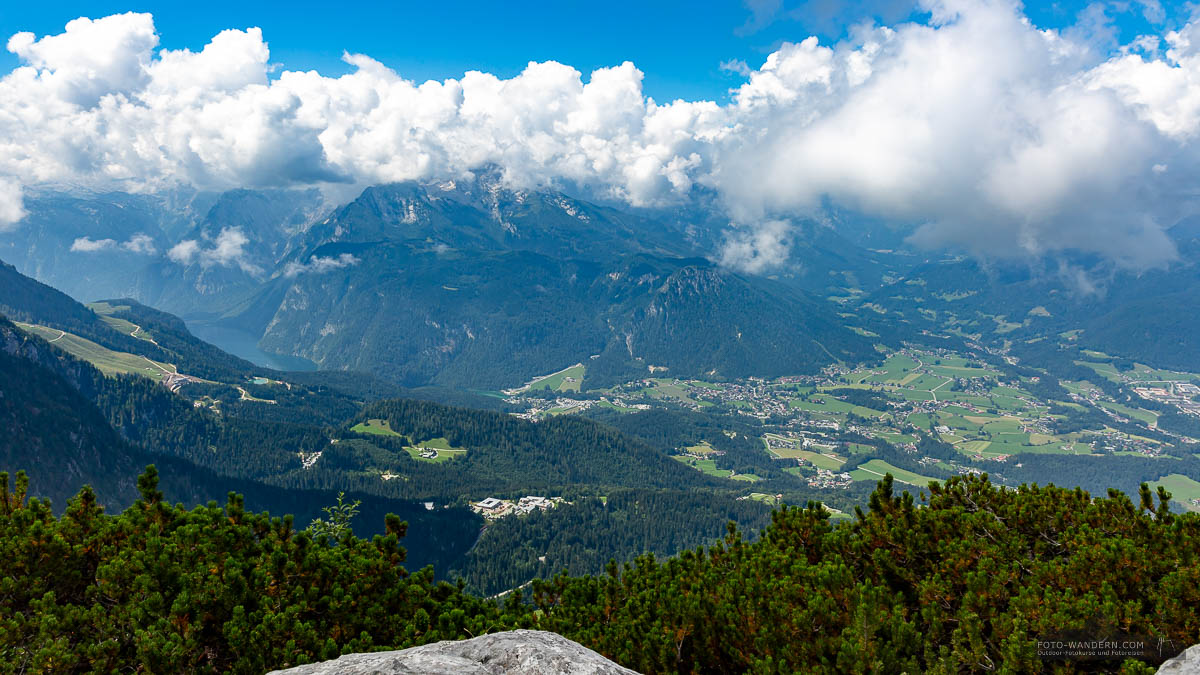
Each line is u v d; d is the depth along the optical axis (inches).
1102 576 563.5
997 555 627.2
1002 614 534.0
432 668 340.5
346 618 605.0
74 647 488.1
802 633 578.9
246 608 566.3
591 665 356.5
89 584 575.5
